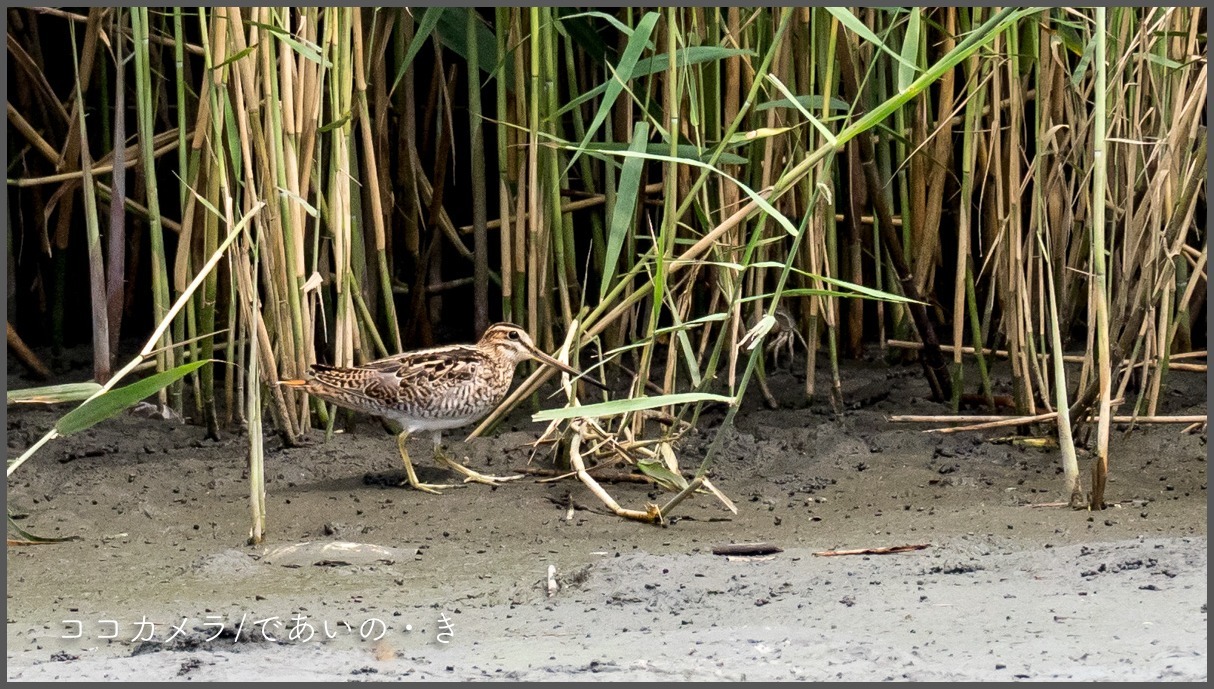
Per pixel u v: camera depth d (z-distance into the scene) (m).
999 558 7.15
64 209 11.43
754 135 8.19
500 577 7.32
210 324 9.95
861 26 7.29
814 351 10.60
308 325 9.75
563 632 6.23
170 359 10.12
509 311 10.17
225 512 8.65
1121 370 10.39
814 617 6.25
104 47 11.15
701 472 8.04
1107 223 10.21
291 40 8.00
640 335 11.25
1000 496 8.68
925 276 10.65
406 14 10.61
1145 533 7.64
